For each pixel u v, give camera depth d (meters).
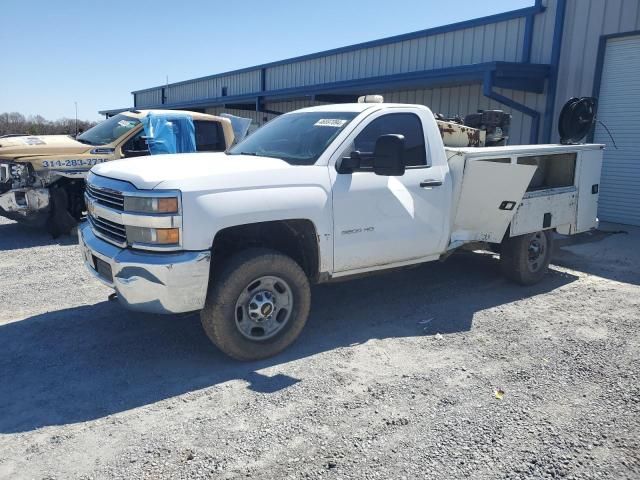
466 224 5.80
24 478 2.99
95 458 3.17
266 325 4.50
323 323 5.37
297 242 4.85
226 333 4.26
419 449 3.27
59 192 8.99
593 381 4.18
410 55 15.26
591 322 5.46
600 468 3.11
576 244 9.28
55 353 4.62
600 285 6.80
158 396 3.90
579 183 6.97
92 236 4.68
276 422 3.55
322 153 4.75
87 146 9.17
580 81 11.50
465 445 3.32
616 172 11.29
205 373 4.27
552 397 3.92
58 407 3.74
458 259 7.89
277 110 23.06
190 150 9.89
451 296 6.26
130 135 9.48
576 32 11.46
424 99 15.30
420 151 5.41
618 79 11.01
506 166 5.49
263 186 4.31
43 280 6.72
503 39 12.82
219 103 24.45
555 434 3.45
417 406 3.77
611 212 11.50
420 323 5.38
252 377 4.20
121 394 3.93
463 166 5.54
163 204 3.95
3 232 9.76
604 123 11.34
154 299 4.04
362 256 4.95
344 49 17.56
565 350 4.75
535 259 6.67
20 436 3.39
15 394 3.92
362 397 3.88
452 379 4.18
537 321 5.48
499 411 3.72
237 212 4.16
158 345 4.79
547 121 12.01
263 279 4.42
